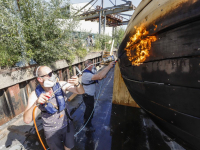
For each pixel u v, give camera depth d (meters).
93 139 2.11
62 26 4.19
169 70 0.92
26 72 3.11
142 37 1.12
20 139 2.15
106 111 2.96
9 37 2.94
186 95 0.87
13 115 2.82
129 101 3.10
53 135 1.33
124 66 1.74
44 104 1.21
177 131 1.16
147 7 1.09
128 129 2.34
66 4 4.06
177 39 0.82
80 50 6.16
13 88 2.80
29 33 3.36
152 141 2.05
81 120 2.64
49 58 4.04
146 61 1.13
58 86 1.28
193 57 0.76
